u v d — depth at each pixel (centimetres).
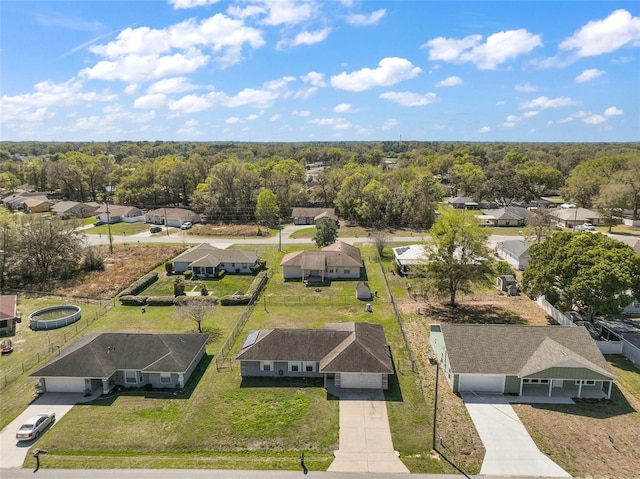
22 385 3666
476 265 5150
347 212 11188
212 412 3256
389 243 8712
